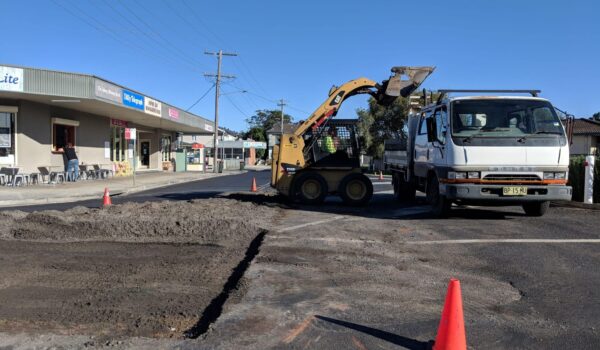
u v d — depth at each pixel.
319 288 5.55
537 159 9.45
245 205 12.38
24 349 4.04
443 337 3.70
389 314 4.77
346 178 13.19
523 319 4.71
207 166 49.50
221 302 5.24
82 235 8.84
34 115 22.02
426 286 5.68
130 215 10.15
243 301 5.08
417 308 4.95
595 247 7.62
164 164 41.44
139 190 21.34
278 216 10.79
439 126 10.57
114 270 6.63
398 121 41.72
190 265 6.87
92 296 5.51
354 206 13.13
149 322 4.69
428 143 11.36
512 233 8.74
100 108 24.78
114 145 31.88
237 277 6.21
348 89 13.85
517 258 6.97
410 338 4.22
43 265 6.91
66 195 17.39
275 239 8.09
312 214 11.25
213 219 9.43
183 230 8.93
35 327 4.57
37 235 8.80
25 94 19.50
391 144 15.84
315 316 4.69
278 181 13.43
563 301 5.22
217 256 7.43
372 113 43.44
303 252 7.25
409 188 14.43
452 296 3.72
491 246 7.71
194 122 39.22
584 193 12.52
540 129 9.73
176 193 19.33
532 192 9.48
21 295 5.56
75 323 4.68
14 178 20.06
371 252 7.28
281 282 5.75
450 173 9.66
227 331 4.33
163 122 34.78
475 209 11.98
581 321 4.66
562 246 7.69
